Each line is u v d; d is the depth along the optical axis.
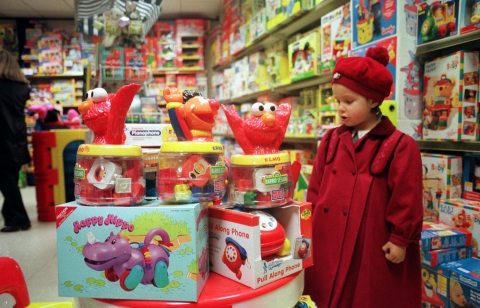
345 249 1.17
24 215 3.00
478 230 1.40
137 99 2.70
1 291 0.84
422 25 1.59
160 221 0.76
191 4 5.02
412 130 1.64
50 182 3.30
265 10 2.99
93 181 0.81
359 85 1.14
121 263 0.77
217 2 4.93
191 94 0.94
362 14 1.75
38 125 3.89
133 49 3.12
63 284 0.79
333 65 2.03
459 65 1.47
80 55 5.70
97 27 3.04
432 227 1.49
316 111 2.42
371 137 1.19
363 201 1.15
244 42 3.63
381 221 1.14
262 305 0.82
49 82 5.89
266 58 3.26
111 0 2.55
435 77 1.58
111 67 3.00
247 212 0.91
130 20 3.07
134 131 1.11
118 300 0.78
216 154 0.88
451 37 1.47
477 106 1.50
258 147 0.96
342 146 1.25
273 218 0.92
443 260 1.38
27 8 5.29
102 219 0.77
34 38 5.64
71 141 3.39
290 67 2.58
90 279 0.78
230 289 0.82
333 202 1.23
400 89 1.60
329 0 2.14
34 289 1.80
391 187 1.13
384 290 1.12
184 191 0.83
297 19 2.58
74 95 5.67
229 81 4.25
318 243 1.25
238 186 0.93
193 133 0.92
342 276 1.16
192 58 5.35
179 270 0.76
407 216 1.08
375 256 1.12
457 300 1.29
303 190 2.06
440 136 1.56
